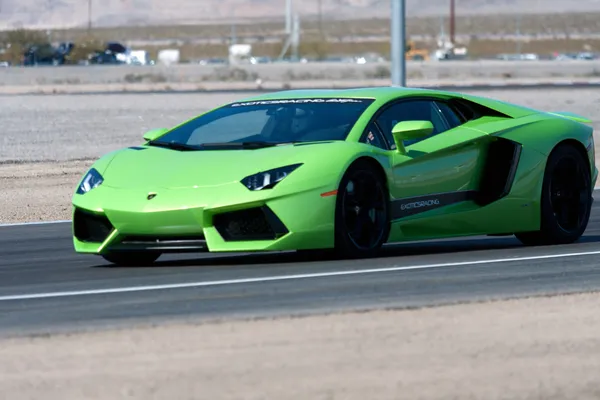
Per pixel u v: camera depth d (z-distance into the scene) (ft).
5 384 31.50
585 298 45.39
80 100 299.38
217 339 37.45
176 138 65.31
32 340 38.24
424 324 39.73
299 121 63.87
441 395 29.71
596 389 30.58
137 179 60.34
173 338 37.76
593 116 229.66
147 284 52.80
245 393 29.84
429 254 63.31
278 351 35.40
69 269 60.44
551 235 69.15
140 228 58.65
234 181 58.13
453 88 331.57
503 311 42.37
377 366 33.06
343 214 59.62
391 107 64.80
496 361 33.71
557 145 69.46
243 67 574.15
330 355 34.68
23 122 220.64
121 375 32.27
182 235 58.34
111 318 43.24
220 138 63.72
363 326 39.47
